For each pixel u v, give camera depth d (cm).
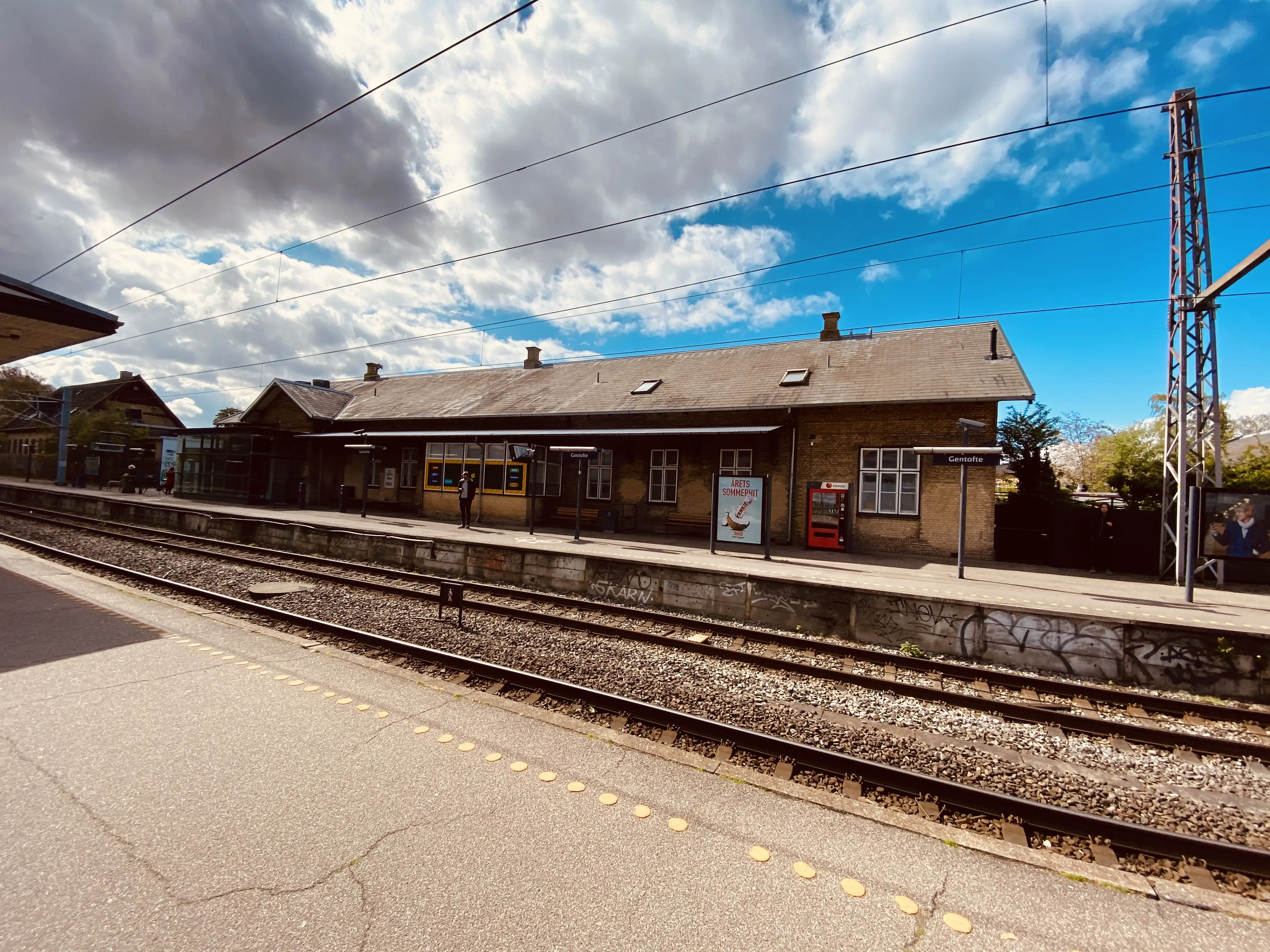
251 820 312
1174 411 1277
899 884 287
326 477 2680
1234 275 920
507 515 1995
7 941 224
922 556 1473
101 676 514
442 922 245
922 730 543
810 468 1622
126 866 271
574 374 2377
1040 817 375
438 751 402
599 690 596
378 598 966
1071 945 255
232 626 702
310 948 228
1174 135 1255
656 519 1878
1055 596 994
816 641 798
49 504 2450
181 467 2819
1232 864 341
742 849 308
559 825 322
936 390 1447
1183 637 702
